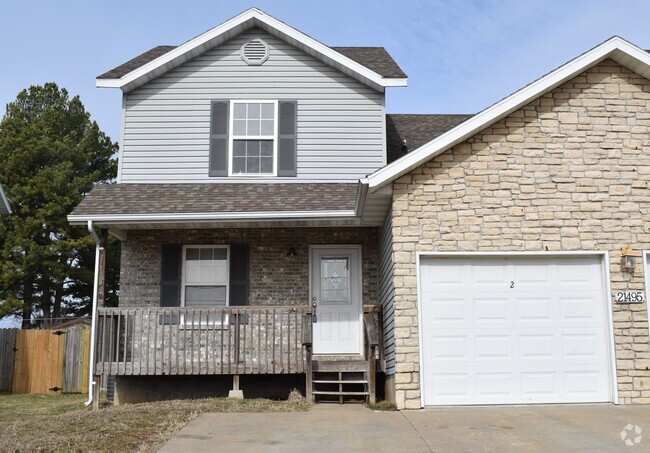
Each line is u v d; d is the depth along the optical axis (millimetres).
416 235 10641
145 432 8562
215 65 14445
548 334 10680
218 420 9438
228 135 14180
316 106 14352
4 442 8055
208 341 12180
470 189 10781
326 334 13422
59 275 30047
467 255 10664
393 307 10609
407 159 10484
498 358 10594
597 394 10562
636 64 11016
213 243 13586
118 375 12461
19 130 32656
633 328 10609
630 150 10969
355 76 14359
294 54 14508
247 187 13688
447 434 8469
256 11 14086
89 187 32719
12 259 29875
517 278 10781
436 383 10477
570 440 8070
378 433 8594
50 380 17781
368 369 11469
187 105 14305
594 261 10867
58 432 8578
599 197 10844
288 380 12922
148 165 14078
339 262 13734
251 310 12039
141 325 12062
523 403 10492
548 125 10984
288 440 8258
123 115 14242
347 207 12195
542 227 10742
